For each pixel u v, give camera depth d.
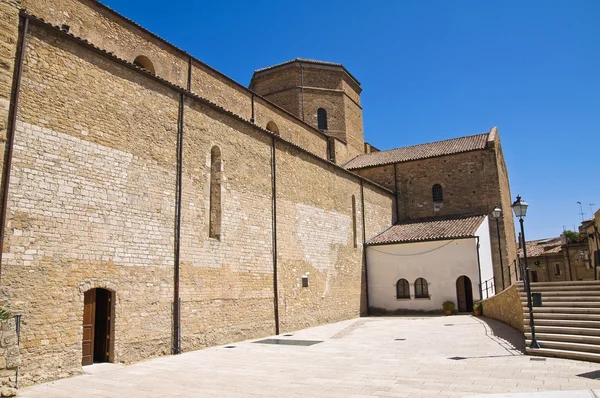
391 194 35.91
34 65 12.08
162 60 21.22
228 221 18.58
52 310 11.70
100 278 13.11
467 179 34.50
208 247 17.34
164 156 15.88
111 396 9.76
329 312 25.42
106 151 13.77
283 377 11.34
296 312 22.34
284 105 37.03
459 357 13.52
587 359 12.34
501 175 35.81
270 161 21.78
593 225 31.84
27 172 11.57
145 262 14.62
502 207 33.34
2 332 9.81
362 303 29.44
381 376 11.15
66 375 11.73
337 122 38.00
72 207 12.56
